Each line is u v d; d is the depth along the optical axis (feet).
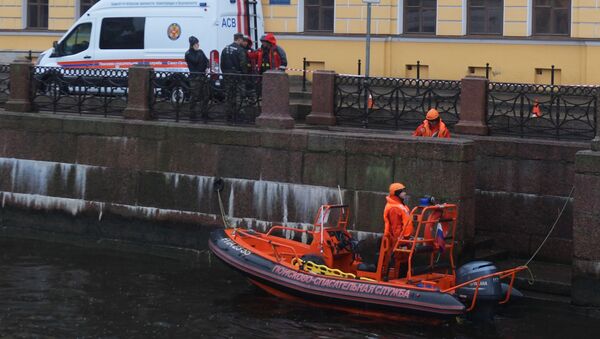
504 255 65.05
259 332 53.31
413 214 57.62
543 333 53.67
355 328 54.13
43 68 76.28
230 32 90.27
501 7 102.68
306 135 65.72
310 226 65.77
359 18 108.17
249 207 67.92
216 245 61.82
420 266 57.88
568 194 63.87
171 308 57.47
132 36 91.30
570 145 63.67
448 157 61.05
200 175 69.56
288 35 111.45
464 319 55.11
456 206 57.82
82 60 92.84
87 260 68.18
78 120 73.36
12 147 75.66
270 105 68.23
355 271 59.72
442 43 104.99
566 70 99.71
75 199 73.67
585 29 98.48
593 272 56.75
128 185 71.87
